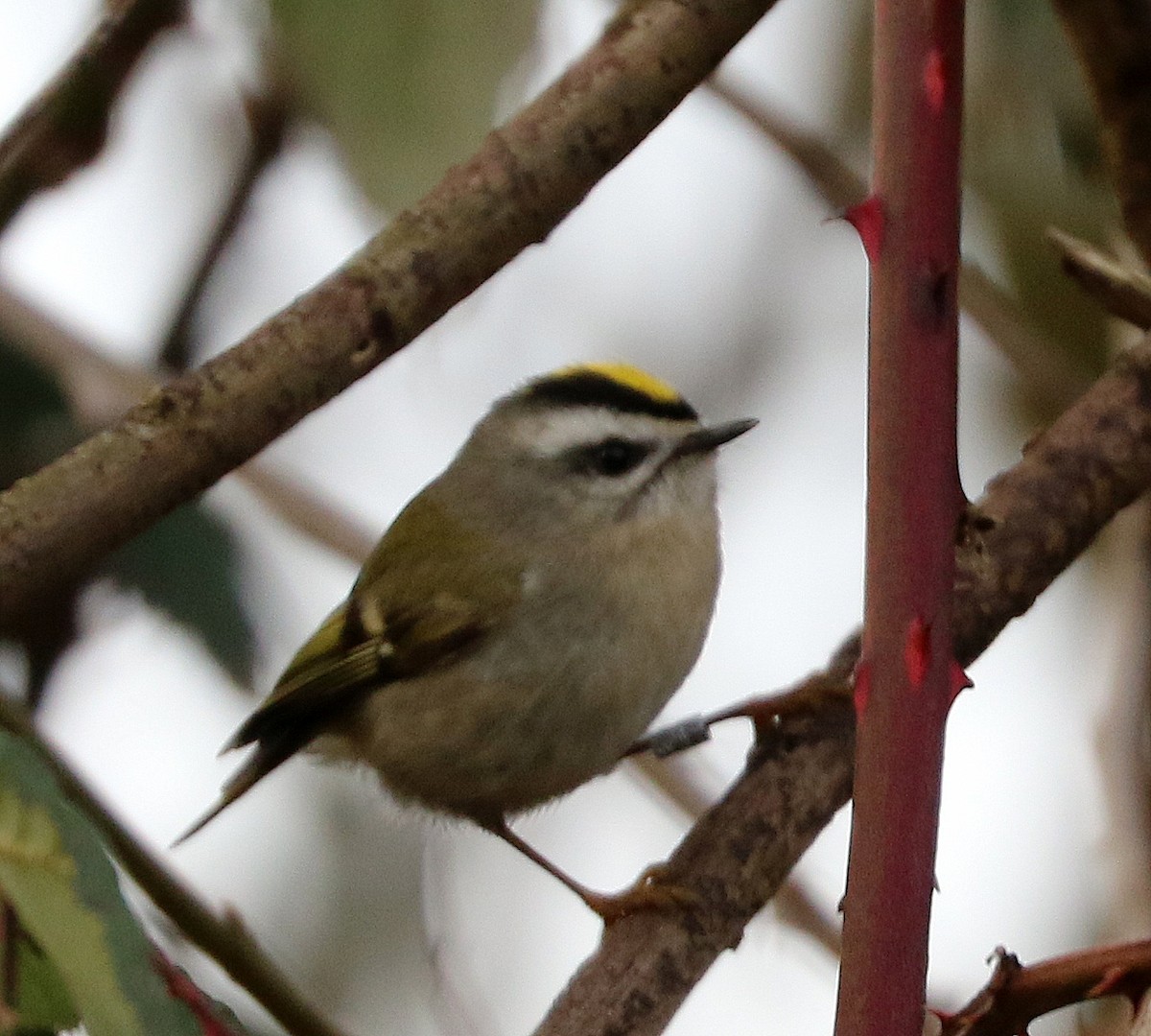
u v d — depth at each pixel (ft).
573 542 22.00
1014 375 24.27
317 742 24.40
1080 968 10.03
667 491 22.07
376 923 23.27
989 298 21.02
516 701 22.17
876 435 8.70
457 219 12.19
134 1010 7.32
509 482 22.86
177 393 11.66
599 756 22.43
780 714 15.48
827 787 14.88
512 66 12.28
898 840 8.60
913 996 8.56
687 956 14.06
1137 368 15.23
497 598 22.15
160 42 18.19
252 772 22.48
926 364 8.59
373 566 23.68
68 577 11.57
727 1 12.46
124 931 7.39
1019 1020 10.11
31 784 7.42
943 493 8.63
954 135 8.56
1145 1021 9.75
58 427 19.93
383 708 23.11
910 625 8.62
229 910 15.14
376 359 12.16
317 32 12.30
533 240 12.53
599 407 22.47
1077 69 15.20
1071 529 14.70
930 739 8.63
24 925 7.47
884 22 8.62
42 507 11.39
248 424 11.76
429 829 23.63
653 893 14.37
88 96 17.85
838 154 23.38
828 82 24.20
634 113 12.46
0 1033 7.36
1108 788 16.56
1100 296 15.28
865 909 8.64
